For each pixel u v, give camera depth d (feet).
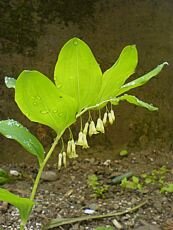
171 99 6.98
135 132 6.91
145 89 6.88
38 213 5.17
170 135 7.01
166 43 6.95
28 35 6.53
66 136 6.53
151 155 6.87
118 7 6.81
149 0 6.90
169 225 5.14
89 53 2.90
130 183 5.89
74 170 6.39
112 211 5.33
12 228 4.95
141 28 6.89
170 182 6.13
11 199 2.97
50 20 6.59
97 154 6.74
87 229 4.98
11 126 3.10
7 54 6.50
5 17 6.43
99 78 2.96
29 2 6.47
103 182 6.09
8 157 6.45
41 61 6.61
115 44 6.84
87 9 6.70
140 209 5.42
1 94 6.46
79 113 3.02
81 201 5.53
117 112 6.81
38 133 6.53
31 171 6.28
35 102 2.93
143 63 6.89
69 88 2.96
